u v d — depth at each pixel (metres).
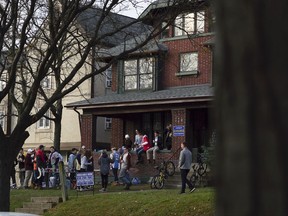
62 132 36.78
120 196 18.17
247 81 2.45
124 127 30.39
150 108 27.59
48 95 28.98
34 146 38.16
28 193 21.00
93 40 13.58
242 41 2.48
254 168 2.38
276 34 2.43
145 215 16.06
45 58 13.08
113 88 31.50
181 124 26.41
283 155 2.34
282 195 2.32
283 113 2.37
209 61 28.34
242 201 2.38
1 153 13.02
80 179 19.25
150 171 25.97
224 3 2.55
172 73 29.55
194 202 15.84
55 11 14.99
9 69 15.22
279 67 2.41
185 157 18.03
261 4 2.46
